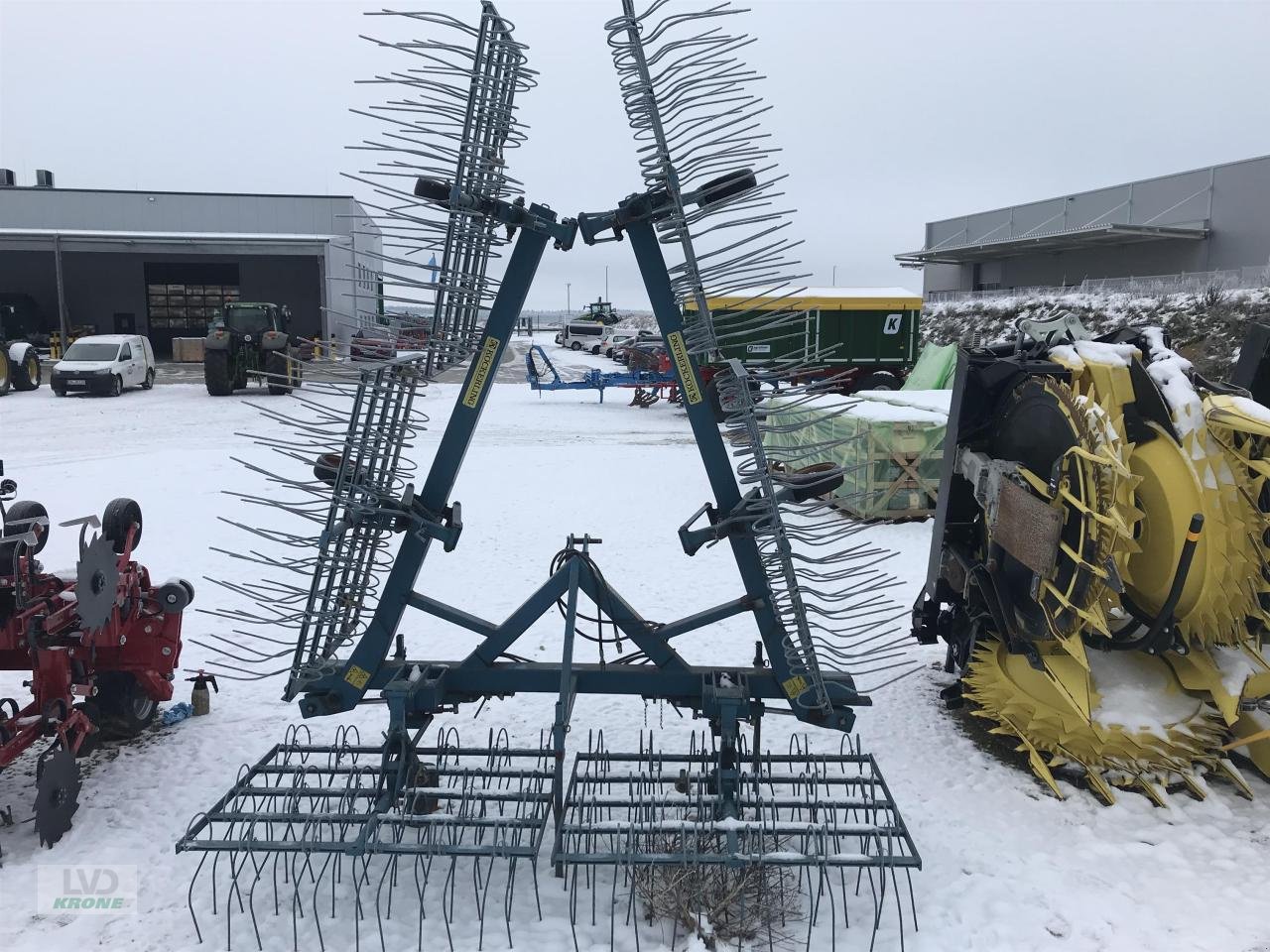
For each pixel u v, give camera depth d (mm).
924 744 4562
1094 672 4371
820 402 10773
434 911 3182
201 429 15906
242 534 8906
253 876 3412
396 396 3553
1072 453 3836
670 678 3682
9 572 3750
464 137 3303
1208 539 3838
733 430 3438
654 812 3383
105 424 16516
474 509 10281
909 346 17328
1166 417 3975
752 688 3686
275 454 13297
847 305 16984
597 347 44469
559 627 6359
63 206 32500
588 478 12289
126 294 37344
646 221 3420
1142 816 3828
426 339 3438
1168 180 36125
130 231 32750
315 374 3666
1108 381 4102
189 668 5500
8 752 3490
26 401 20375
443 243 3367
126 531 4434
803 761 3758
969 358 4664
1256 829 3729
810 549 8211
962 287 46844
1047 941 3031
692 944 2957
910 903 3238
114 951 3002
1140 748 3996
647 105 3252
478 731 4660
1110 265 38656
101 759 4395
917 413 9766
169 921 3154
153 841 3670
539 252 3459
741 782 3617
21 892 3314
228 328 22203
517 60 3439
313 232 33156
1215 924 3111
